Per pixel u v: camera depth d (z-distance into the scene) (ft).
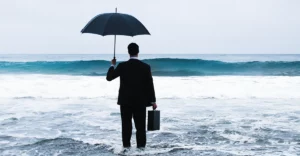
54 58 234.38
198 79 60.23
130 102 16.67
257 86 52.49
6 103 37.27
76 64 101.60
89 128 24.35
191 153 16.80
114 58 17.33
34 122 26.55
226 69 102.63
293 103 38.75
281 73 95.25
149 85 16.85
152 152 16.93
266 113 31.40
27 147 18.39
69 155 16.70
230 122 26.63
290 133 22.52
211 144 19.35
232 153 16.90
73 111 32.09
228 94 45.75
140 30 16.83
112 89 48.85
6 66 99.66
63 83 53.57
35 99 40.73
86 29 16.49
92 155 16.60
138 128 17.53
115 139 20.71
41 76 64.49
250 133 22.53
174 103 38.14
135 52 16.99
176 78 62.08
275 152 17.26
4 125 25.29
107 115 29.96
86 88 49.42
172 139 20.58
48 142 19.45
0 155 16.76
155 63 106.32
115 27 16.17
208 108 34.53
